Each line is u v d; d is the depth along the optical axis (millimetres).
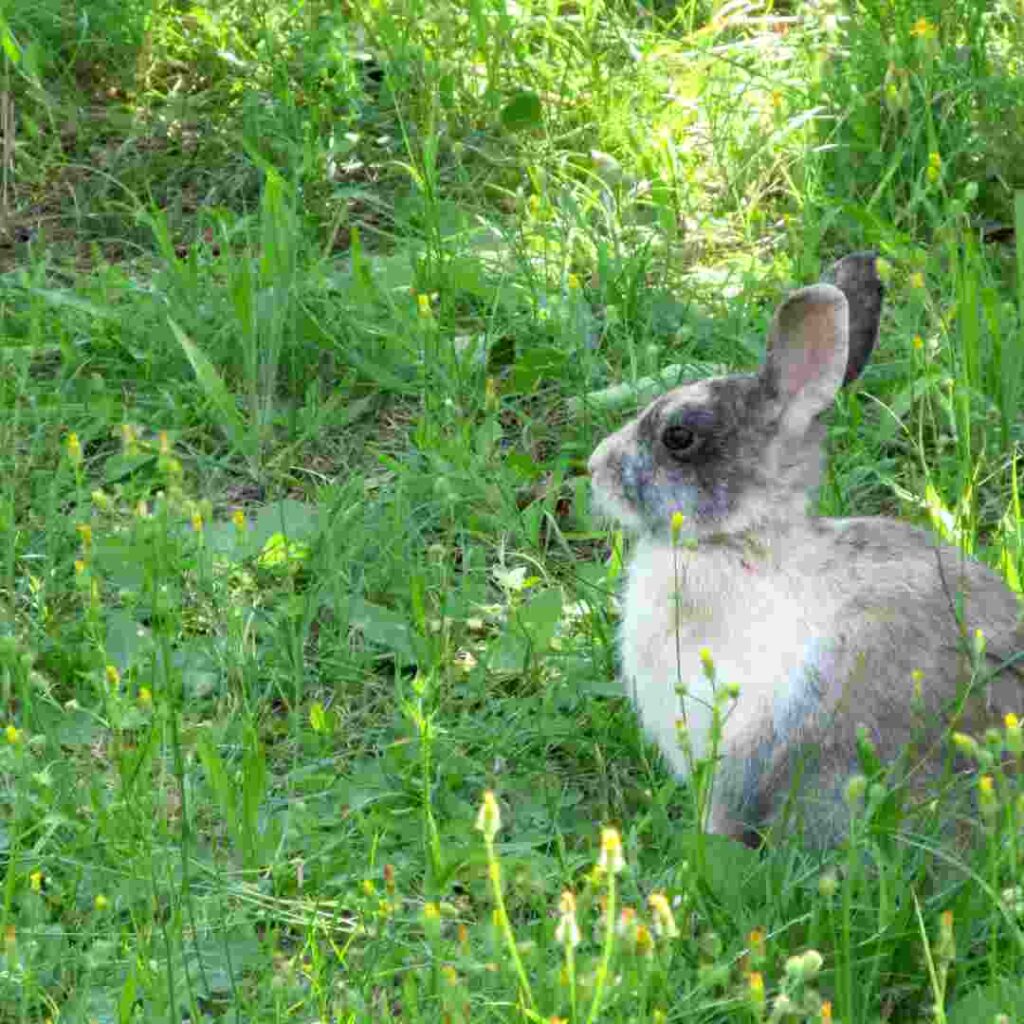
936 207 12711
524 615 9844
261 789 8578
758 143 13359
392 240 12820
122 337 11828
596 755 9016
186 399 11555
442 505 10609
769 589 8438
